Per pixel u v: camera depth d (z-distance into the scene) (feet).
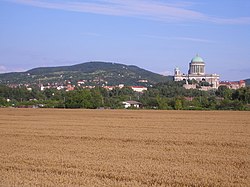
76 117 241.14
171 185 58.23
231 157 83.15
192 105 432.66
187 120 212.23
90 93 446.19
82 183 58.59
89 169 69.21
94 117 241.14
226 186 57.52
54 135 130.41
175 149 95.76
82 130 149.79
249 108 398.21
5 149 95.71
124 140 115.55
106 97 519.60
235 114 281.54
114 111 335.26
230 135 130.82
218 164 74.84
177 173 65.67
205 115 266.36
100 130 149.79
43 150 93.66
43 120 212.02
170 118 231.09
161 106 423.64
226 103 408.87
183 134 133.69
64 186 56.65
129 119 221.05
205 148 97.86
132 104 483.92
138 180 61.00
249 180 61.11
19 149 95.71
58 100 492.54
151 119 221.05
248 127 165.48
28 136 127.85
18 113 291.58
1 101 493.77
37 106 483.92
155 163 75.36
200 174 65.00
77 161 77.10
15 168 70.79
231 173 66.18
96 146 101.55
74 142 111.14
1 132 141.38
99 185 57.31
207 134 134.21
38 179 61.26
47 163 75.15
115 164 73.72
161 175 64.13
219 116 254.27
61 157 82.23
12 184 57.82
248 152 90.99
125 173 65.57
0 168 70.79
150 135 130.00
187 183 58.95
